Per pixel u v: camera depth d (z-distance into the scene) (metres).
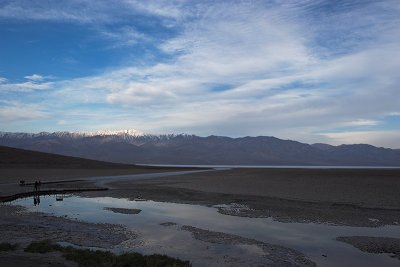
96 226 18.86
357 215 22.38
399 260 13.16
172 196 33.62
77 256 11.96
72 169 104.75
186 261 12.11
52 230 17.53
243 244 15.28
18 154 110.69
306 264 12.62
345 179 51.91
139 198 32.47
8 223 19.23
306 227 18.95
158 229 18.27
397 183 43.59
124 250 14.14
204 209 25.41
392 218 21.36
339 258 13.35
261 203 27.89
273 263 12.66
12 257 11.65
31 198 33.16
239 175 72.31
